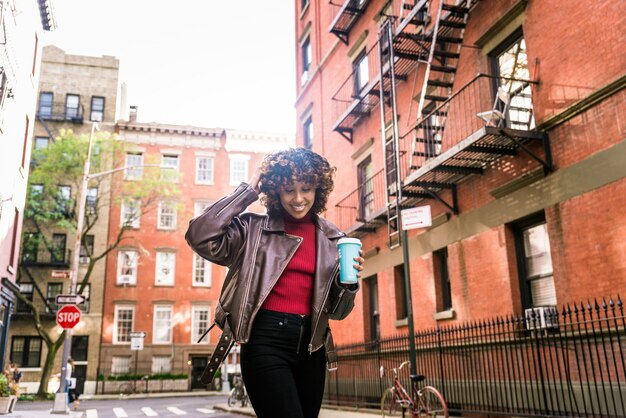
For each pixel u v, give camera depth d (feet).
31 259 120.06
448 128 42.63
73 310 58.59
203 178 134.82
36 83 79.10
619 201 27.73
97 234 124.47
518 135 32.40
